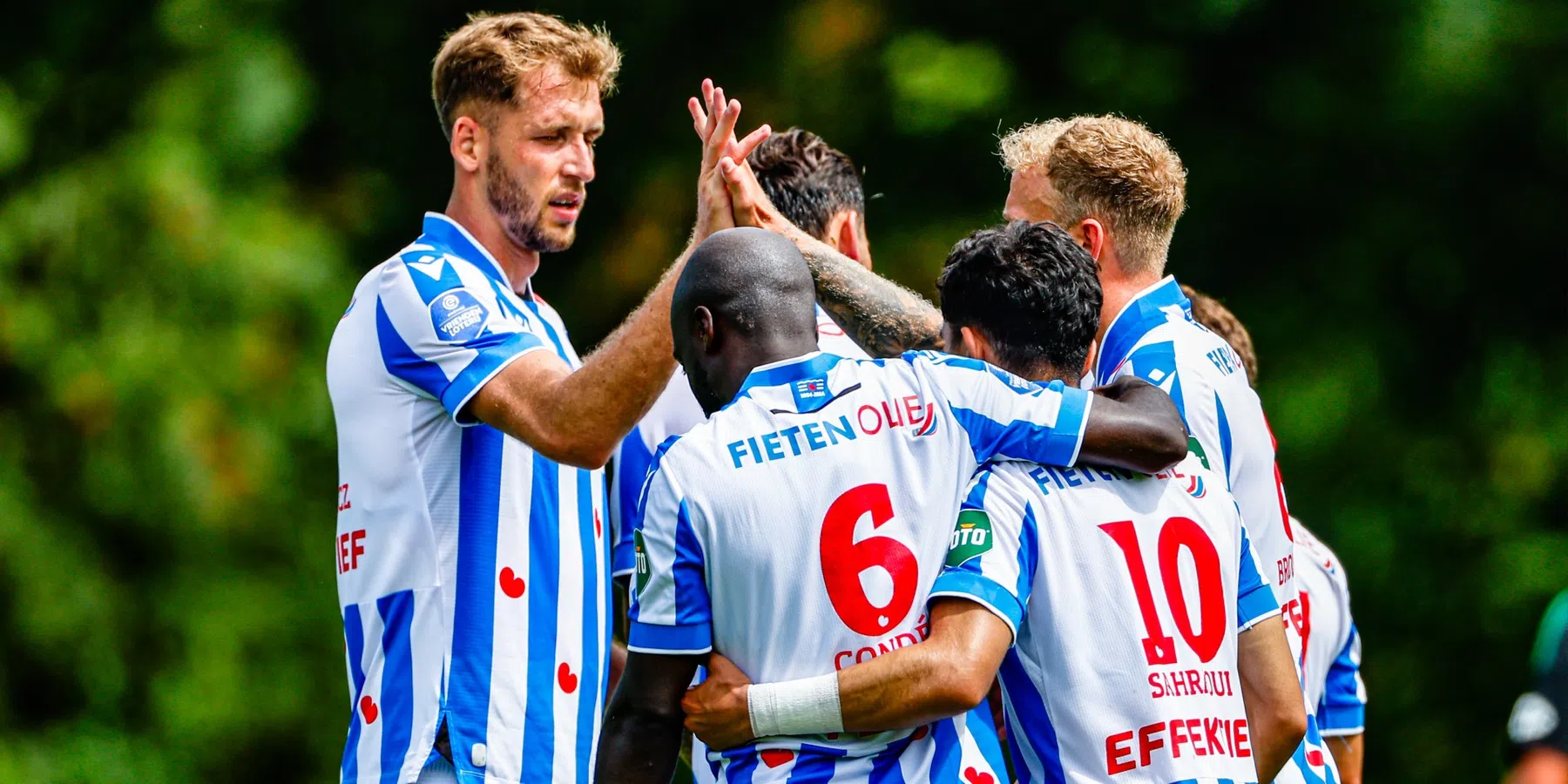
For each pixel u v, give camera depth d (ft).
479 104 42.22
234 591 121.19
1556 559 124.16
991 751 34.53
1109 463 34.73
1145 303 42.34
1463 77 127.13
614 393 37.99
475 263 42.37
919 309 41.55
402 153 145.69
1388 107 129.90
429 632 40.01
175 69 126.21
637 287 138.72
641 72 143.33
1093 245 42.86
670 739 33.37
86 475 117.70
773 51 140.05
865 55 137.69
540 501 41.50
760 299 34.27
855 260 48.85
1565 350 132.87
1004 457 34.73
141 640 119.14
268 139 126.21
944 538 33.76
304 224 128.77
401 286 40.52
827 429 33.53
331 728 121.49
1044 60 138.21
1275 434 129.39
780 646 32.86
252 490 119.65
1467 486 129.08
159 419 117.39
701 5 142.41
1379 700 129.18
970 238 36.73
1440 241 133.28
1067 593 34.04
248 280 121.19
